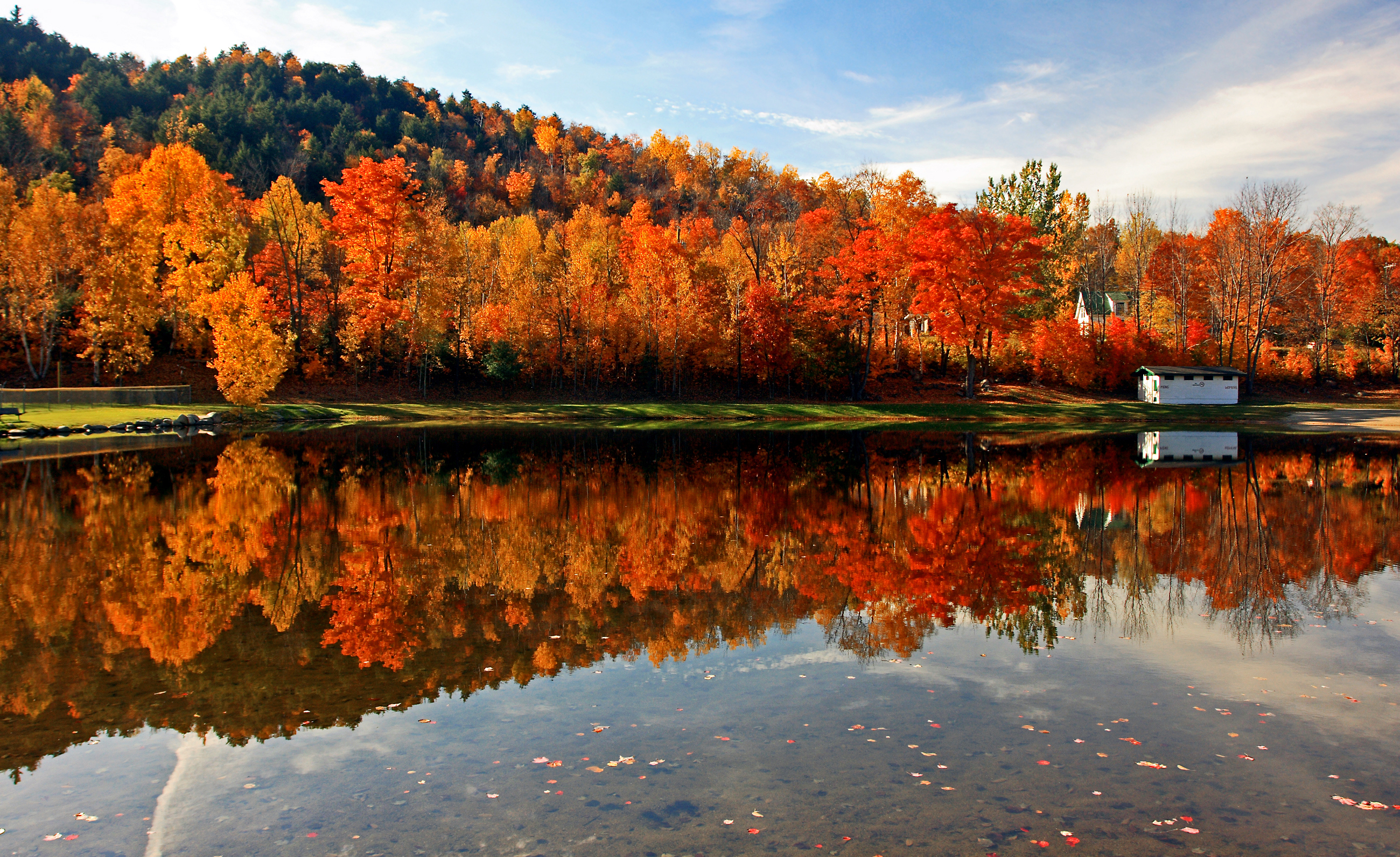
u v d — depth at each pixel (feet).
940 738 23.52
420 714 25.27
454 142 449.89
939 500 69.36
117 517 58.90
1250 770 21.61
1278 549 50.49
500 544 51.29
